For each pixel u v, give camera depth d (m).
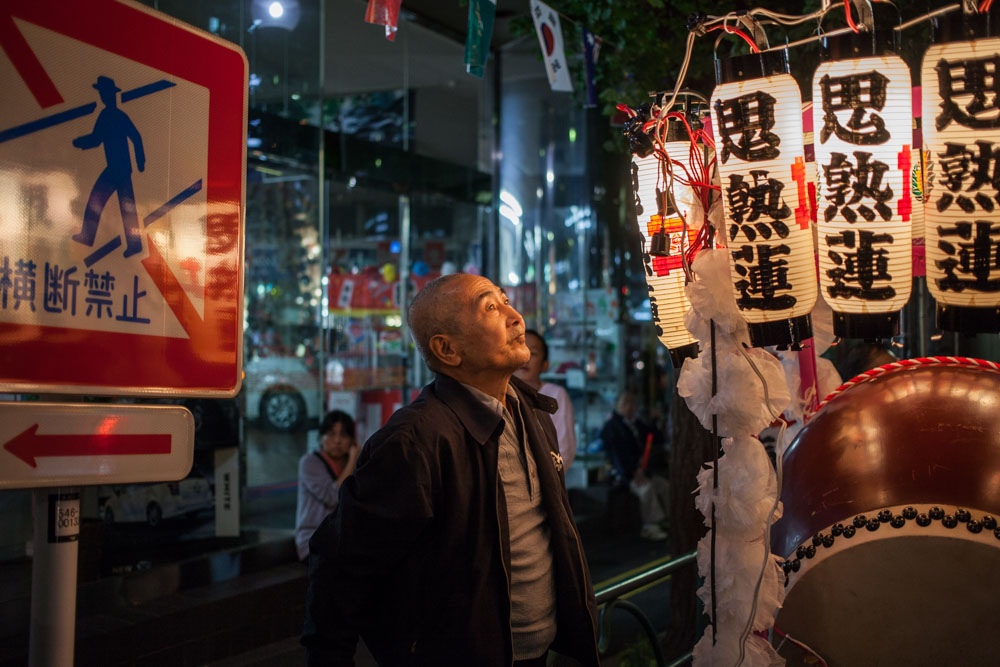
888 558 1.97
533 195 9.58
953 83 1.64
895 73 1.71
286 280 6.67
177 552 5.39
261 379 6.54
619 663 4.27
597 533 8.05
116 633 4.07
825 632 2.03
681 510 4.27
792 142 1.82
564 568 2.03
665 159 2.01
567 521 2.06
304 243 6.61
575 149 9.78
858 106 1.73
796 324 1.87
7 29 1.49
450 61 8.88
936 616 1.93
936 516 1.95
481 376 2.03
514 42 9.02
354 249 9.26
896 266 1.77
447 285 2.06
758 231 1.83
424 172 8.35
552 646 2.11
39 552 1.52
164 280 1.73
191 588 4.84
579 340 9.77
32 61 1.53
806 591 2.05
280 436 6.54
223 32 5.89
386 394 8.54
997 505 1.93
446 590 1.86
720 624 2.00
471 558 1.87
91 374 1.59
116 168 1.66
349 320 8.23
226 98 1.89
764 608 1.95
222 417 5.71
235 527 5.69
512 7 7.81
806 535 2.10
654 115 2.23
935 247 1.71
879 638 1.98
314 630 1.85
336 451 5.62
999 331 1.69
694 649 2.09
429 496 1.84
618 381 10.02
